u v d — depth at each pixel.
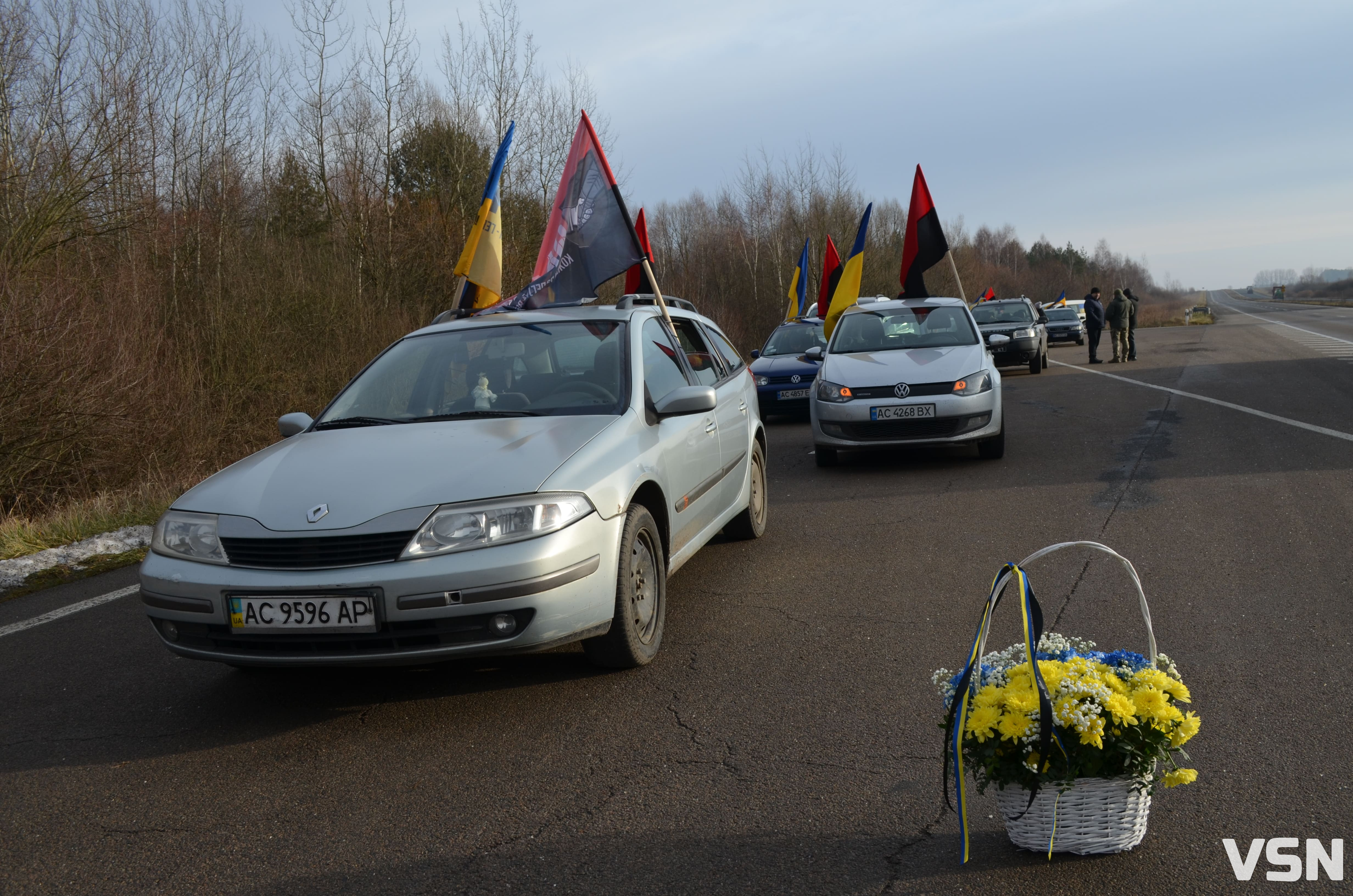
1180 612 4.68
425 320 21.61
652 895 2.59
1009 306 22.77
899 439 9.36
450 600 3.61
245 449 13.48
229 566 3.75
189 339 14.09
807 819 2.95
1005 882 2.56
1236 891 2.46
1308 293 188.25
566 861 2.78
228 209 17.38
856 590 5.44
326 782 3.38
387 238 22.05
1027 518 7.01
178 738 3.83
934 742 3.43
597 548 3.93
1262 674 3.86
